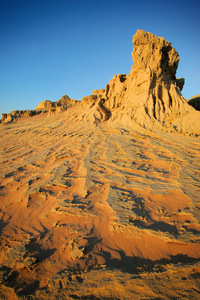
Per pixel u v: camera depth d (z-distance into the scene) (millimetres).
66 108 33969
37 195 6562
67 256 3697
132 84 17859
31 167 9891
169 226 4230
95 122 18219
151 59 16125
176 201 5281
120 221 4523
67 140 14672
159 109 15062
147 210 4961
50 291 2904
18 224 5129
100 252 3727
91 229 4457
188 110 14172
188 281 2768
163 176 6953
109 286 2848
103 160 9219
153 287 2729
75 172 8234
